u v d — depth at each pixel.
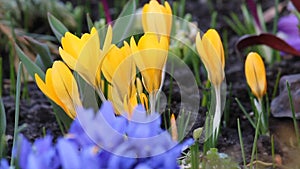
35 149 0.59
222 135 0.79
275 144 0.76
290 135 0.78
